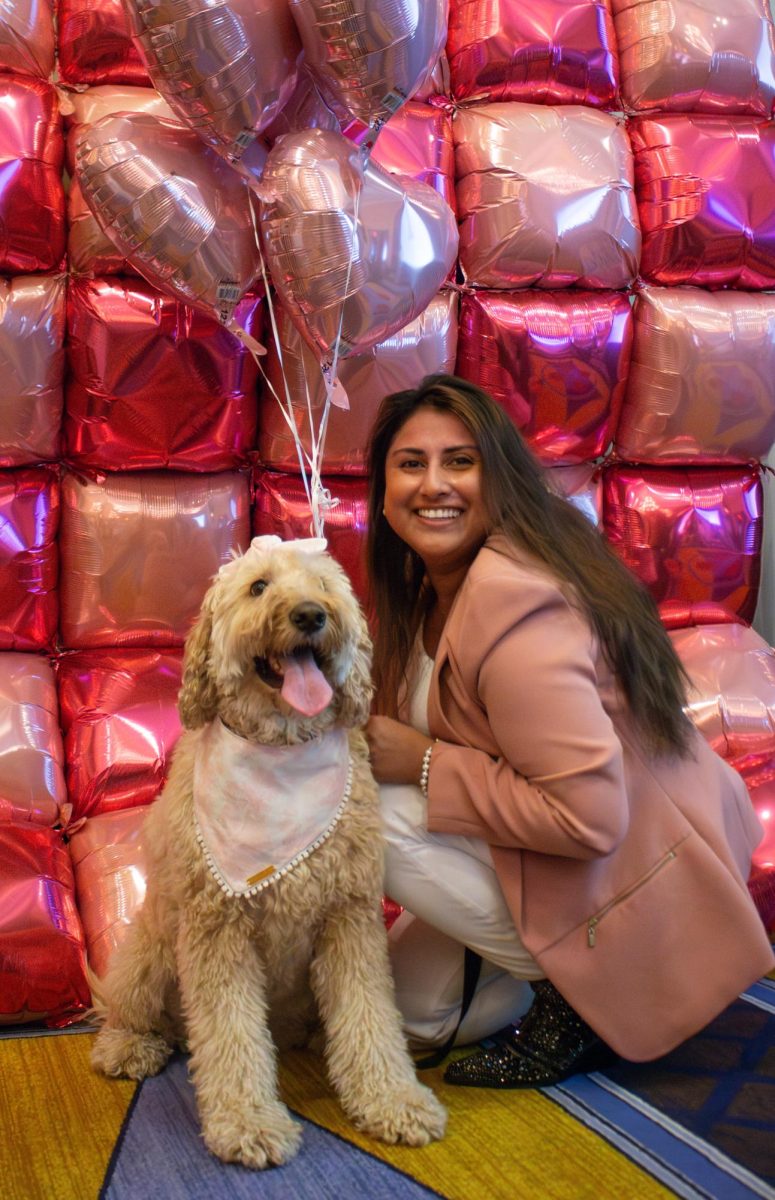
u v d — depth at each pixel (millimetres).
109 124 2176
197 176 2182
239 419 2740
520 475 1799
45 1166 1492
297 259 2176
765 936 1626
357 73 2074
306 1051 1878
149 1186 1441
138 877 2258
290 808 1573
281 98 2133
